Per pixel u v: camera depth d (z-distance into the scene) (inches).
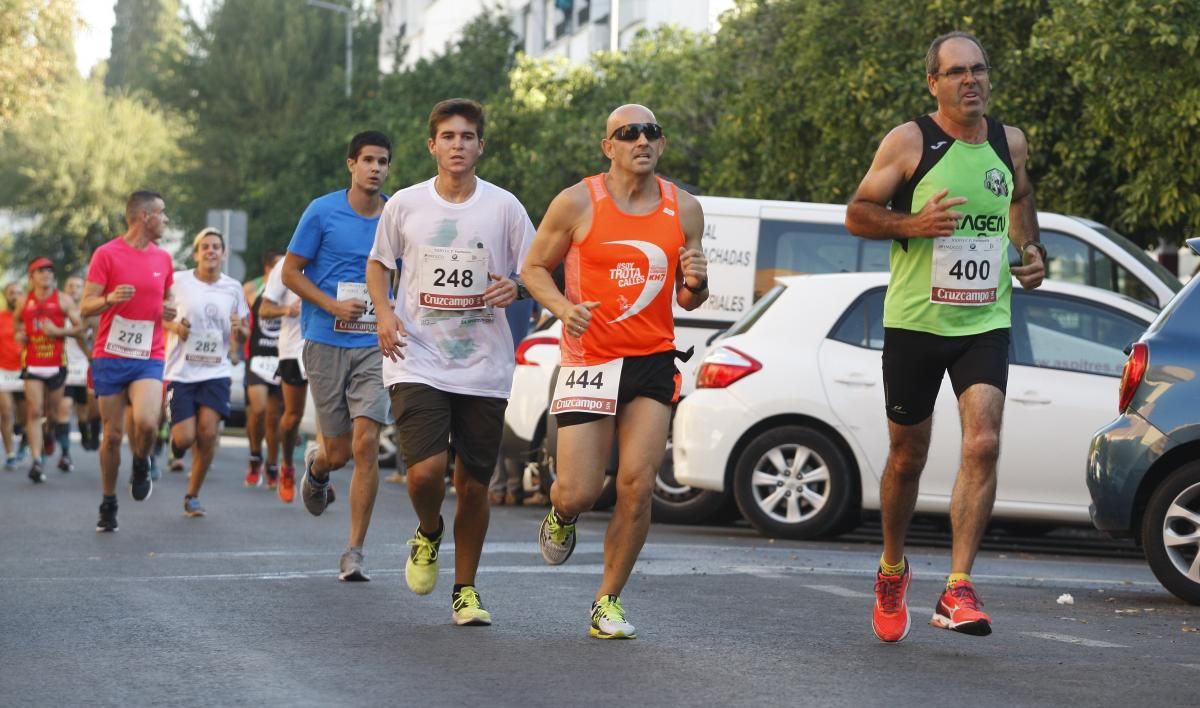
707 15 2773.1
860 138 1696.6
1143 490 781.9
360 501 776.9
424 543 658.8
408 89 3472.0
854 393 1047.0
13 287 1766.7
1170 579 761.0
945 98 570.3
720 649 571.5
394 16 4963.1
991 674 531.5
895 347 578.6
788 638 602.2
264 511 1214.9
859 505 1060.5
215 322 1163.9
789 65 1798.7
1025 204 597.6
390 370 649.0
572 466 588.1
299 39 4525.1
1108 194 1553.9
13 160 5625.0
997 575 876.0
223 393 1168.2
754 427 1067.9
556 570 826.8
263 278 1465.3
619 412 591.8
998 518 1032.8
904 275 576.1
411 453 637.9
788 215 1302.9
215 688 493.4
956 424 1021.2
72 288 1948.8
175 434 1157.1
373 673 518.3
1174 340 781.3
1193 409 765.3
